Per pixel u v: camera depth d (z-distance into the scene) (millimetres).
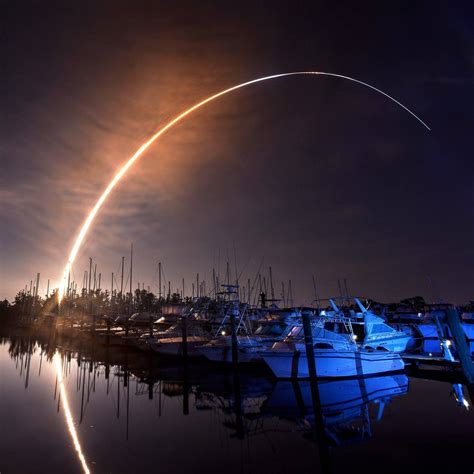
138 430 13805
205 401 18188
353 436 12578
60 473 10102
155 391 20703
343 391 18953
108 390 21250
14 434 13414
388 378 21594
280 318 33438
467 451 11047
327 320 24219
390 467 10094
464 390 18859
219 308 39281
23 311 112125
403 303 40656
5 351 44031
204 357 31359
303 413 15477
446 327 26031
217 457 11109
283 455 11148
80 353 40438
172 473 10047
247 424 14273
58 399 19062
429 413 14922
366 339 24000
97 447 12062
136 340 38875
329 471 9969
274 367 21812
